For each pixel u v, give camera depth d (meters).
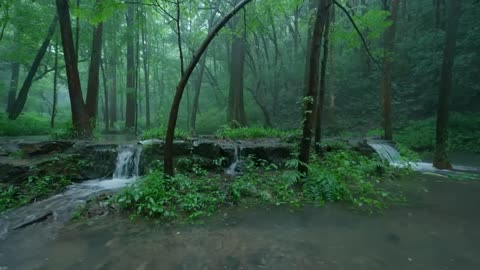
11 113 16.53
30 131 15.97
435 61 14.38
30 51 16.45
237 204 5.25
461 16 13.20
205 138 10.10
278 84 21.89
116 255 3.33
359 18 7.15
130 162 7.79
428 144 12.30
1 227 4.20
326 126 17.81
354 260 3.16
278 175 6.99
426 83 16.89
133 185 5.46
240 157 8.05
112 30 17.16
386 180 7.00
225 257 3.26
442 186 6.45
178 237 3.84
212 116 24.31
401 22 19.02
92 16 5.88
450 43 7.75
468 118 13.14
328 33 7.79
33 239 3.81
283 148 8.16
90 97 12.93
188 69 5.56
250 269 2.99
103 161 7.77
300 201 5.37
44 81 30.05
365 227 4.14
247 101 23.78
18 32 14.94
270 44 25.31
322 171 6.00
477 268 2.96
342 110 19.28
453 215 4.59
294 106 21.36
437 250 3.38
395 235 3.84
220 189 5.88
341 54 21.23
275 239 3.76
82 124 10.34
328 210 4.93
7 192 5.44
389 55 9.77
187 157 7.64
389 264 3.06
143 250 3.46
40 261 3.22
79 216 4.59
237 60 16.03
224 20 5.46
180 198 5.14
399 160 8.59
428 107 16.11
